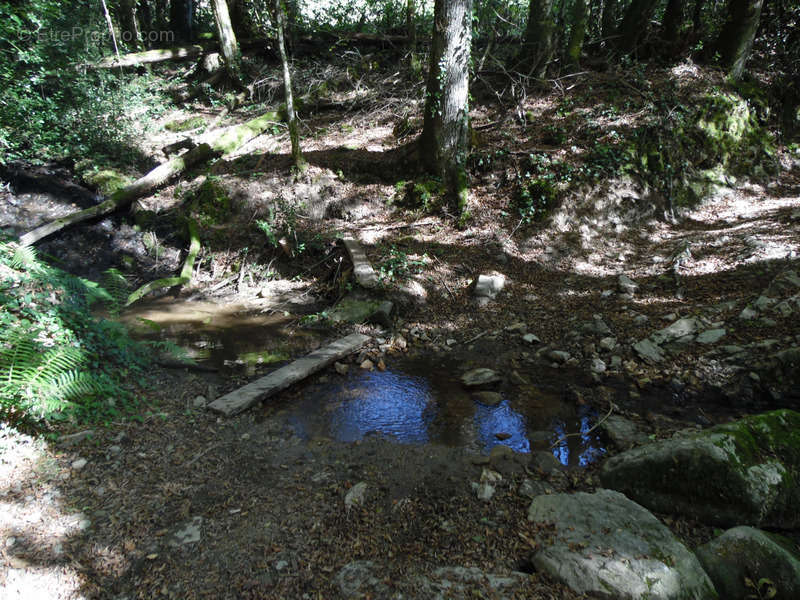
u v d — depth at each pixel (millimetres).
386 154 10523
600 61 11641
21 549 3172
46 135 11000
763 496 3441
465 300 7730
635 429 4672
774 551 3037
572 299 7438
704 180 9742
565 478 4047
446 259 8461
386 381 5902
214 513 3621
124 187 10383
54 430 4301
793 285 6055
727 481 3492
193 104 14742
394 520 3572
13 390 4062
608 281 7680
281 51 9555
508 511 3629
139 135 12297
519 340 6734
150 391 5277
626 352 5992
